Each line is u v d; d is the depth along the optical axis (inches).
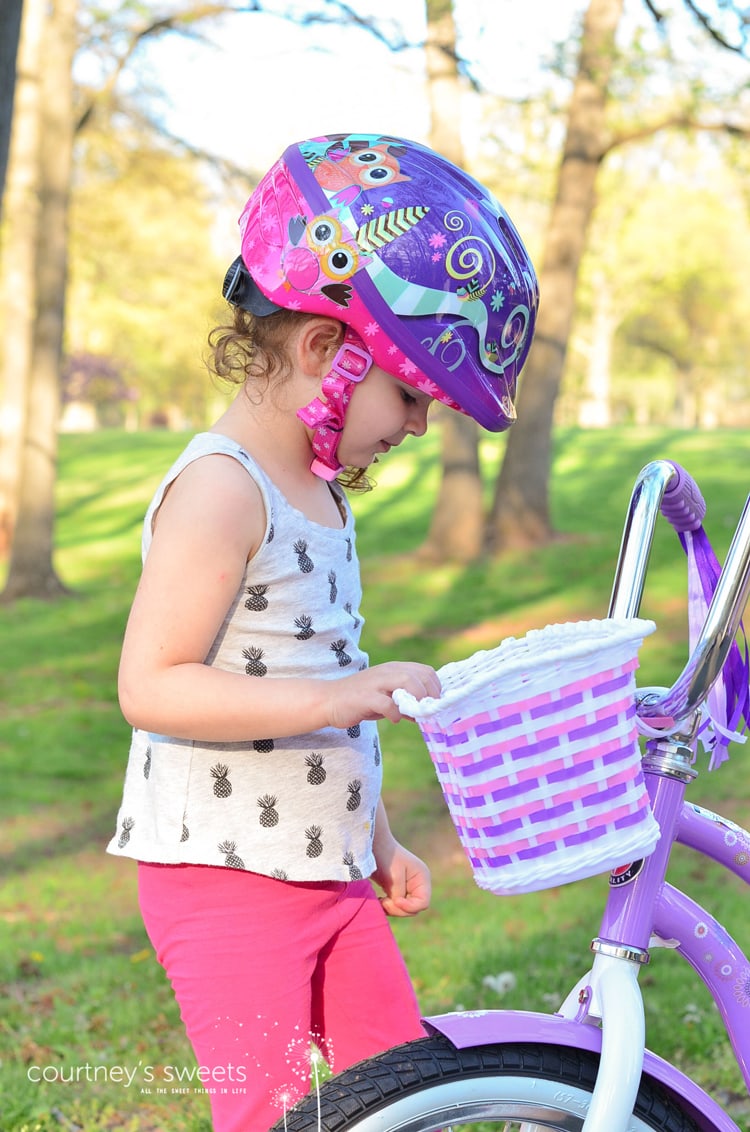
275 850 65.1
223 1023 64.2
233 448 63.2
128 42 512.1
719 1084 112.3
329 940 70.2
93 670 407.8
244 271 64.9
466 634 424.2
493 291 60.9
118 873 212.4
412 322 60.0
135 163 629.9
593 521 581.9
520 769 49.9
